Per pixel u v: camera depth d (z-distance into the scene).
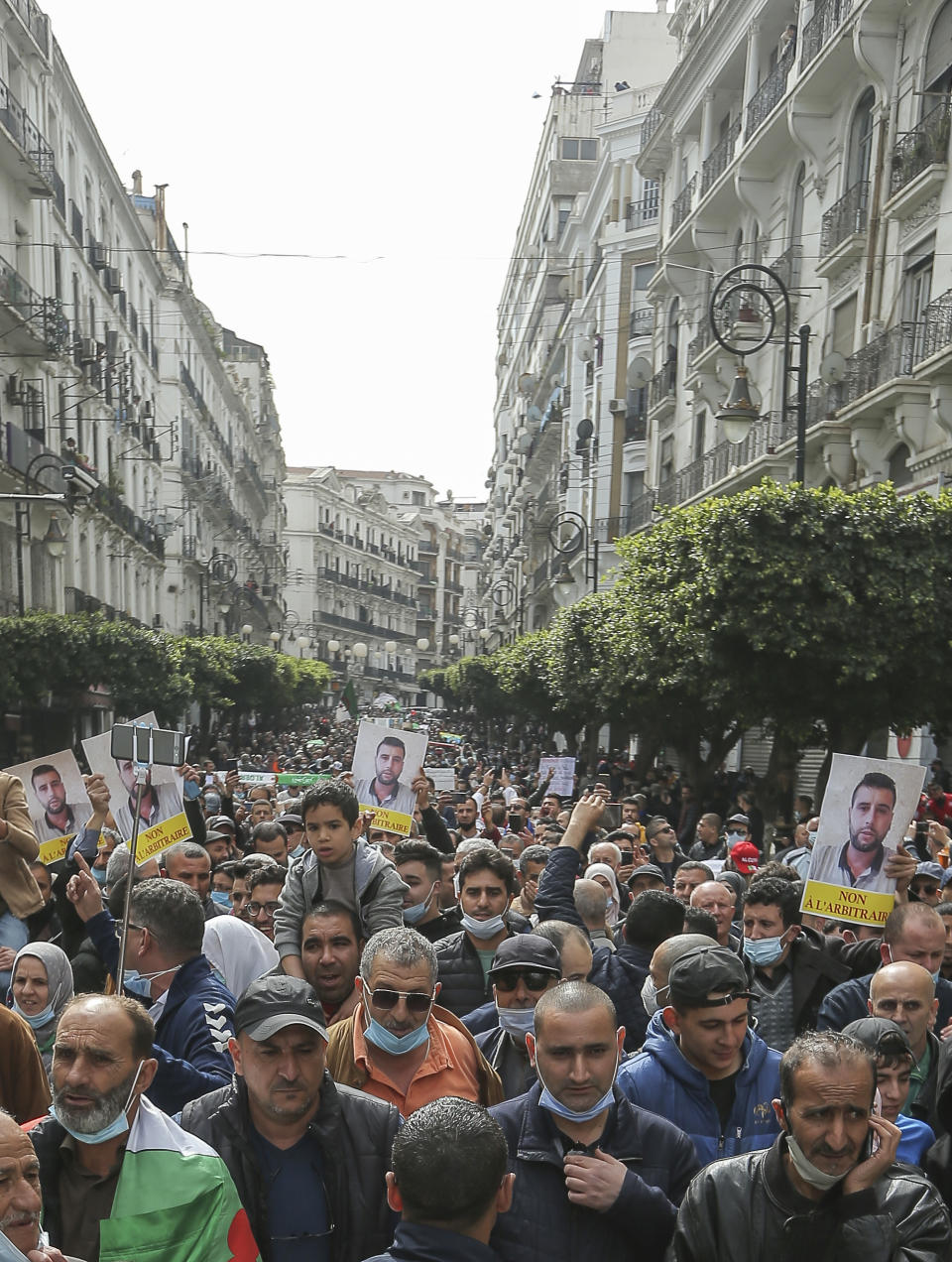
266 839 8.75
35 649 23.05
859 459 18.97
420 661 133.12
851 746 14.48
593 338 43.06
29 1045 3.70
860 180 20.41
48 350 29.20
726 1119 3.77
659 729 19.94
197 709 41.75
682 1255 2.96
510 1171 3.17
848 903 6.18
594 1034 3.16
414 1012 3.64
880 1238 2.87
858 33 18.72
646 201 39.31
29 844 4.79
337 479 110.81
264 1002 3.11
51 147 31.88
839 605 13.20
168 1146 2.92
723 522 13.67
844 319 20.67
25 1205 2.38
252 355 87.69
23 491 26.69
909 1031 4.09
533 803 17.69
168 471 51.25
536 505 57.84
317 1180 3.12
